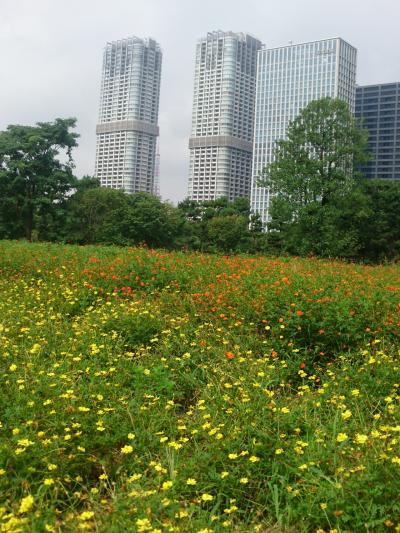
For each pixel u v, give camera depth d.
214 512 3.01
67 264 10.85
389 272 13.09
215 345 5.99
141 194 41.72
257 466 3.41
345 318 6.03
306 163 33.16
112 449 3.63
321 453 3.40
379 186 37.84
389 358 5.22
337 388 4.76
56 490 3.00
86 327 6.20
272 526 2.98
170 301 7.66
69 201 40.12
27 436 3.43
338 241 31.06
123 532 2.62
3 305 7.34
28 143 37.59
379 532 2.72
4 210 38.47
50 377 4.54
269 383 4.74
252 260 11.91
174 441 3.62
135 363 5.30
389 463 3.14
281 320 6.08
